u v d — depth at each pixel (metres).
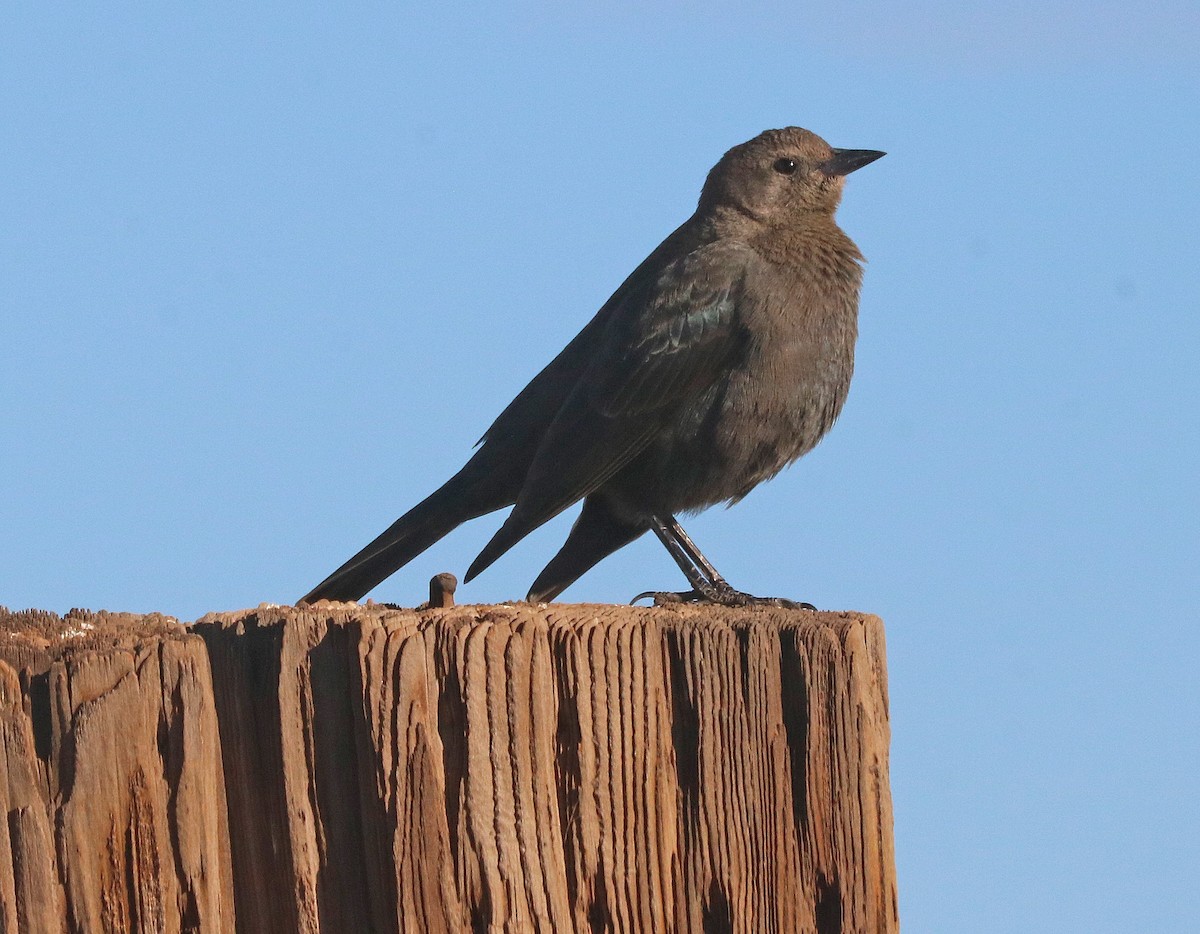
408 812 6.27
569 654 6.78
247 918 6.32
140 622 7.05
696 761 6.98
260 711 6.39
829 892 7.00
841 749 7.04
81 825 6.03
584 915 6.66
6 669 6.11
